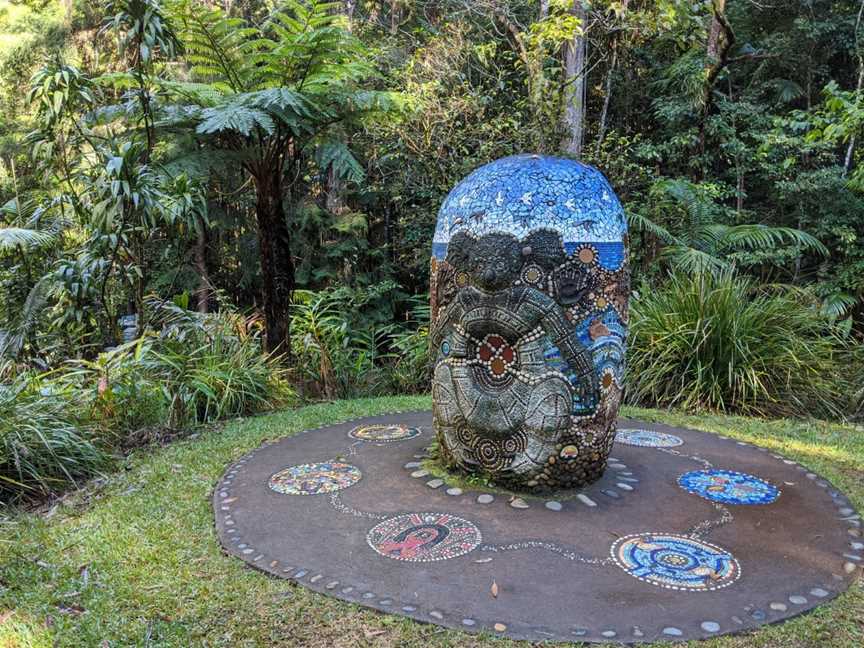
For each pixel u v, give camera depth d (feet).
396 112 19.25
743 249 26.48
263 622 6.67
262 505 9.67
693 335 16.62
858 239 26.68
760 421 15.26
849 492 10.32
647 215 24.22
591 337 9.59
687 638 6.34
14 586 7.47
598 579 7.43
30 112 29.07
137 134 16.72
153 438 13.53
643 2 28.66
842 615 6.77
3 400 11.59
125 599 7.12
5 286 18.67
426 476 10.59
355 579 7.47
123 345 14.89
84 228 17.74
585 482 10.07
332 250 30.71
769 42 31.60
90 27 30.25
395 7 33.63
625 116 34.86
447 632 6.46
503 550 8.13
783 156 29.19
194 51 17.30
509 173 9.79
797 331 17.74
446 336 10.30
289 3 17.44
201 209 18.75
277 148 17.97
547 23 24.35
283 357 19.02
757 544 8.33
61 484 10.93
